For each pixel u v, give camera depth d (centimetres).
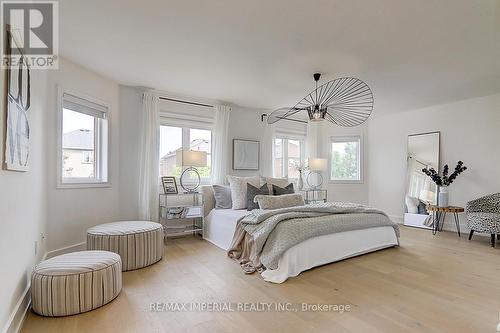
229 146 491
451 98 437
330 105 366
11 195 153
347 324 175
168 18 219
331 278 251
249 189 396
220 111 467
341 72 331
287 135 573
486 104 425
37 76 229
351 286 233
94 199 344
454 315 186
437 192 471
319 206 316
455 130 459
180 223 428
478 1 192
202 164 403
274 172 539
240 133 506
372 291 223
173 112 429
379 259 309
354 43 258
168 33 243
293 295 216
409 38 247
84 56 295
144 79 364
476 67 312
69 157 323
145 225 298
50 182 289
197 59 299
